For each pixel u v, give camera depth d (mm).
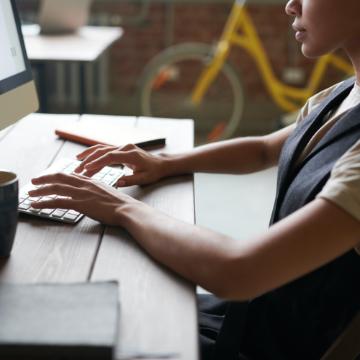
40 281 898
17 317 751
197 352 751
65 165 1368
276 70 4906
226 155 1466
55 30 3527
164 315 826
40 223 1098
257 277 878
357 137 1002
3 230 943
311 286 1041
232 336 1103
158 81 4609
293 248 878
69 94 4801
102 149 1372
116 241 1033
